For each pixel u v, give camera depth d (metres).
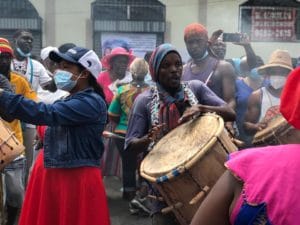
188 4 14.89
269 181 1.44
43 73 5.91
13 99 2.87
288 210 1.39
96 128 3.11
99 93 3.22
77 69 3.14
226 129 2.93
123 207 5.64
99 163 3.16
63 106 2.97
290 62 4.75
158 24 14.40
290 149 1.48
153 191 2.88
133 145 3.05
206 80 4.63
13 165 4.45
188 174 2.51
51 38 14.20
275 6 14.11
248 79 5.64
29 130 5.52
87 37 14.26
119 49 6.48
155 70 3.01
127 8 14.24
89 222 3.05
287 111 1.42
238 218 1.46
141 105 3.09
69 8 14.22
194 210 2.55
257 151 1.52
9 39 13.98
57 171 3.11
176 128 2.98
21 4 13.96
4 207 4.35
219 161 2.54
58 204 3.13
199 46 4.63
